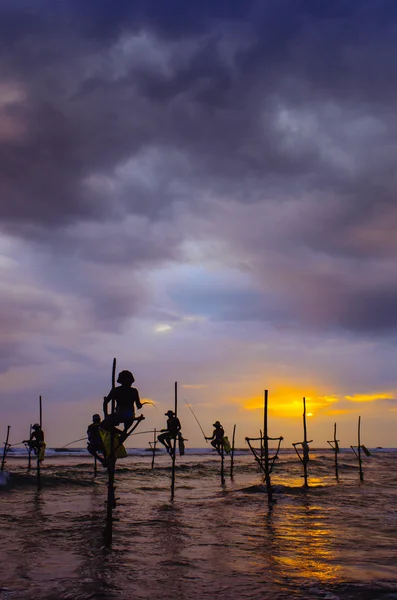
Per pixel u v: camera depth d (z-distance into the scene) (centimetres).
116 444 1202
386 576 894
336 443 3034
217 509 1722
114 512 1599
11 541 1144
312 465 4106
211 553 1067
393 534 1295
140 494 2130
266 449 1950
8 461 4409
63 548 1088
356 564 979
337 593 793
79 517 1492
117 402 1162
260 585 834
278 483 2673
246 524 1434
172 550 1090
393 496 2134
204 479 2928
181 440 2192
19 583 832
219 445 2723
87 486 2338
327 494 2170
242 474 3281
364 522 1479
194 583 843
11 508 1641
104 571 908
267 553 1070
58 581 845
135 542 1165
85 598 759
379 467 4206
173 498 2017
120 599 756
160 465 3944
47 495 1995
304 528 1377
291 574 904
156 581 853
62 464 3969
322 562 994
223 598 766
